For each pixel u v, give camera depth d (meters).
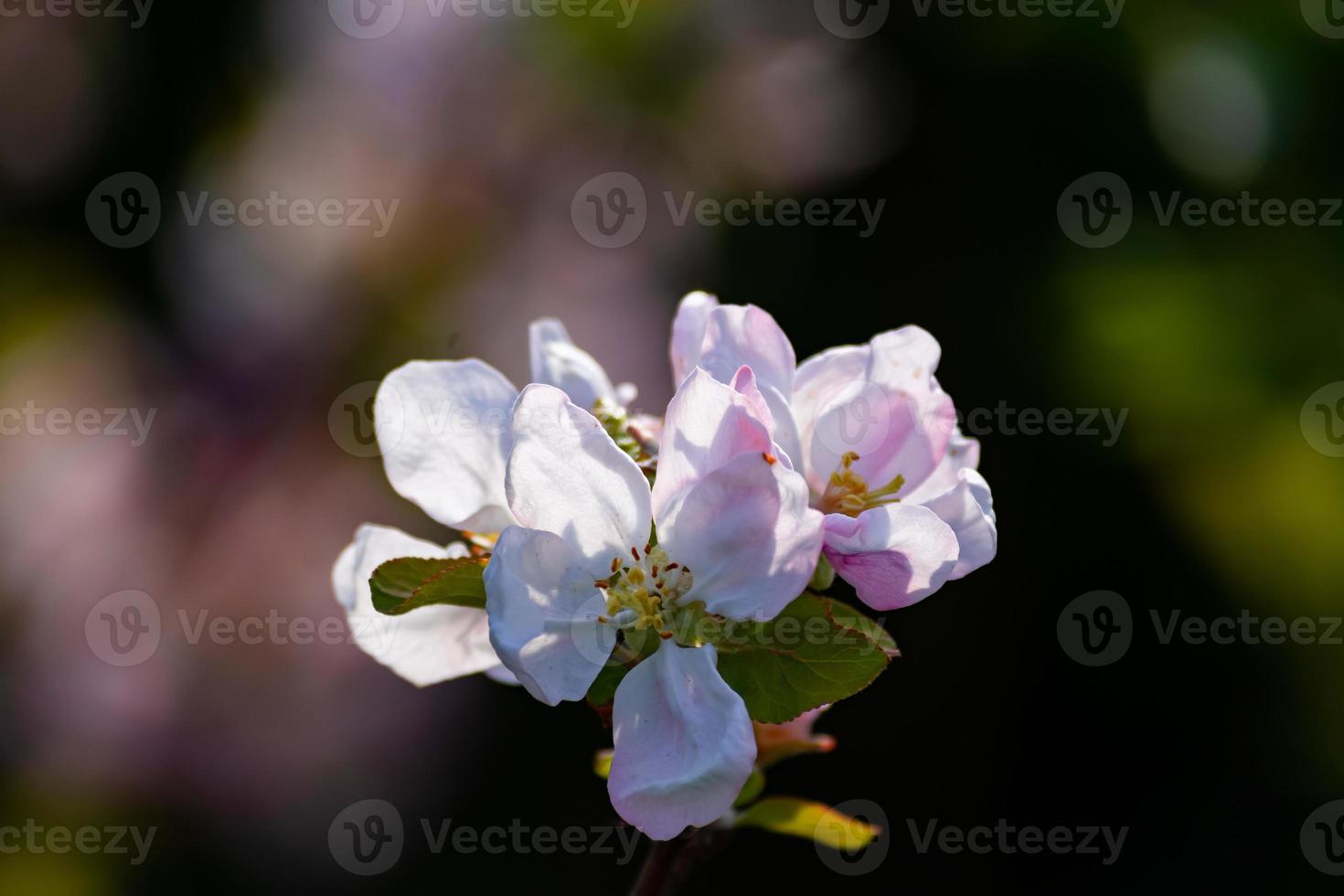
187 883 0.68
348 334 0.67
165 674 0.67
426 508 0.42
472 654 0.43
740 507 0.40
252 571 0.67
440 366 0.42
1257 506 0.78
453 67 0.68
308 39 0.69
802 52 0.71
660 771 0.39
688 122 0.71
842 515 0.40
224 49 0.71
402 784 0.71
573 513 0.40
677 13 0.69
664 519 0.40
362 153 0.67
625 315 0.69
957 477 0.42
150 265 0.71
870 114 0.75
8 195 0.72
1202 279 0.79
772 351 0.41
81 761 0.66
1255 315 0.78
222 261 0.68
